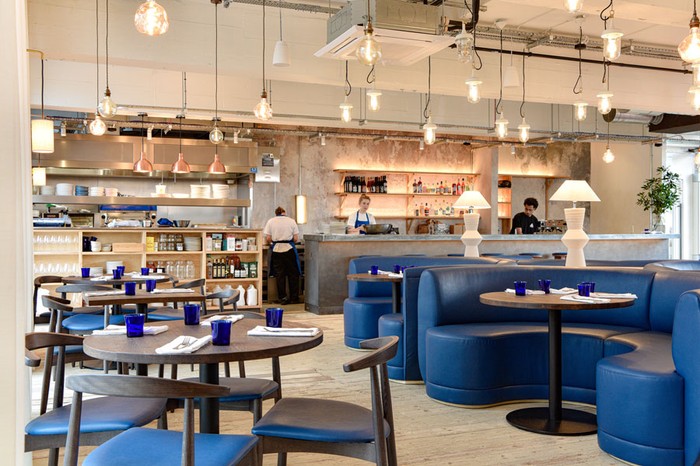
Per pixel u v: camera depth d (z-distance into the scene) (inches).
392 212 571.2
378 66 350.0
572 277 225.9
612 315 218.4
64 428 101.8
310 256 421.4
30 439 102.1
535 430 170.1
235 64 315.6
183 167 389.4
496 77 378.0
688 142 647.1
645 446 144.3
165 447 92.1
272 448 102.1
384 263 318.7
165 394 82.1
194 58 308.3
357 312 287.6
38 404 193.8
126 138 456.4
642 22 328.5
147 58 300.7
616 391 150.1
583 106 329.7
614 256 489.7
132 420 104.5
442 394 199.2
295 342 107.4
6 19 56.6
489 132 511.8
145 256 379.9
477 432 170.2
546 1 243.6
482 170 581.9
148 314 235.0
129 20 297.6
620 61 402.3
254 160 484.1
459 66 369.4
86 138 446.9
